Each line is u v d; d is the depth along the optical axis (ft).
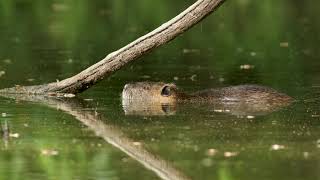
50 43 74.69
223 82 56.03
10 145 38.09
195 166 34.12
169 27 48.80
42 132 40.70
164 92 49.73
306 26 85.51
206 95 49.83
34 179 32.63
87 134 40.11
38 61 65.16
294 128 40.88
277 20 90.43
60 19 90.48
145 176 32.91
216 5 48.32
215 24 88.74
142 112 46.03
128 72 60.64
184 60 66.08
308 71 59.88
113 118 44.16
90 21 89.25
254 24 87.97
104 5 101.81
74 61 65.05
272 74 58.95
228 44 75.25
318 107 46.73
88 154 36.22
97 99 50.37
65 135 39.99
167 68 62.13
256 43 75.66
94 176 32.99
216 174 32.91
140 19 90.02
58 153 36.52
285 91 52.11
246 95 49.34
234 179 32.17
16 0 103.14
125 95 50.08
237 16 94.27
